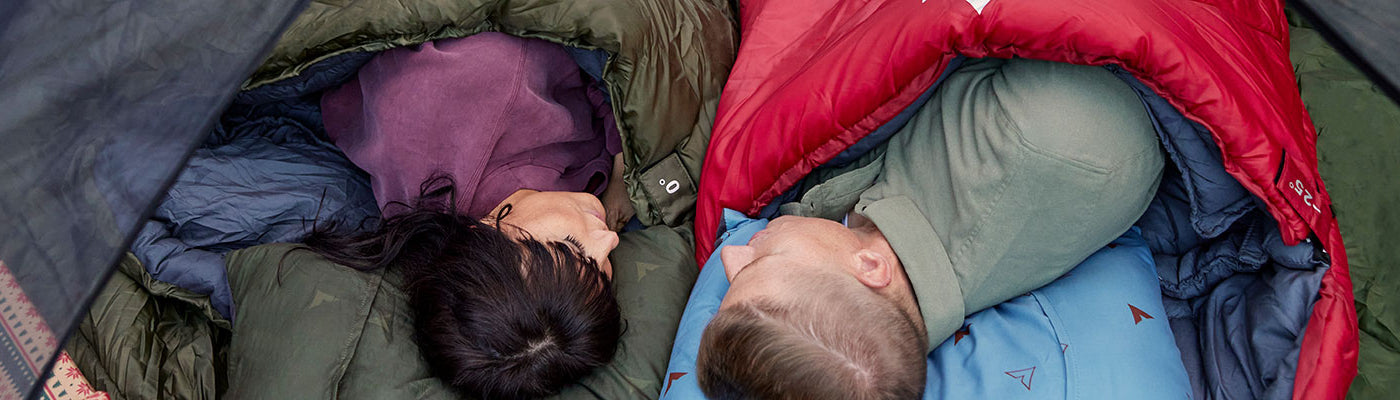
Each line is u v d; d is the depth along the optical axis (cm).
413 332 101
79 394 100
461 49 113
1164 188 116
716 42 132
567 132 122
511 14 113
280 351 100
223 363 116
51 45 77
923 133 109
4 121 72
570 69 124
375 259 106
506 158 119
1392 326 114
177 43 84
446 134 114
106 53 79
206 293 118
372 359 99
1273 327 103
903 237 101
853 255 98
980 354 103
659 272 118
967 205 100
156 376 111
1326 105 133
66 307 70
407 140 114
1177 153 100
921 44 97
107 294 114
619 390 104
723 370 86
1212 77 89
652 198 126
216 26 87
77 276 71
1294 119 101
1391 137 127
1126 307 105
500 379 95
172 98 83
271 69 117
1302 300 101
